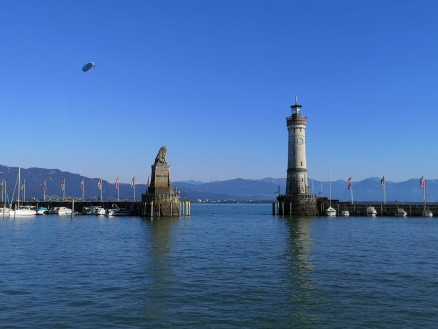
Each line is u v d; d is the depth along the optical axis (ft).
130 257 168.55
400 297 106.32
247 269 142.10
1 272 135.85
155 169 447.42
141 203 474.08
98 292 110.83
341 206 488.02
